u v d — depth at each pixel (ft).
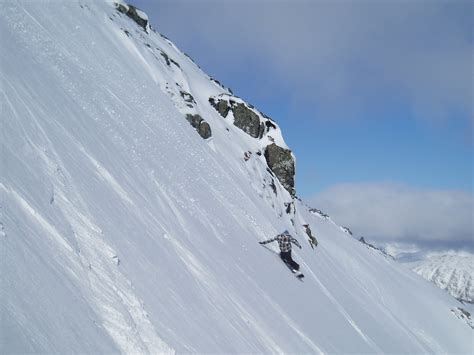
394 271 157.99
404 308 120.88
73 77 32.04
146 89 52.11
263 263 44.09
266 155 90.12
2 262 9.78
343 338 46.57
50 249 12.58
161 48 83.82
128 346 12.34
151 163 34.24
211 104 86.43
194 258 25.71
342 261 116.98
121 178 25.02
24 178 14.38
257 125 90.94
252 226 53.67
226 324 21.74
